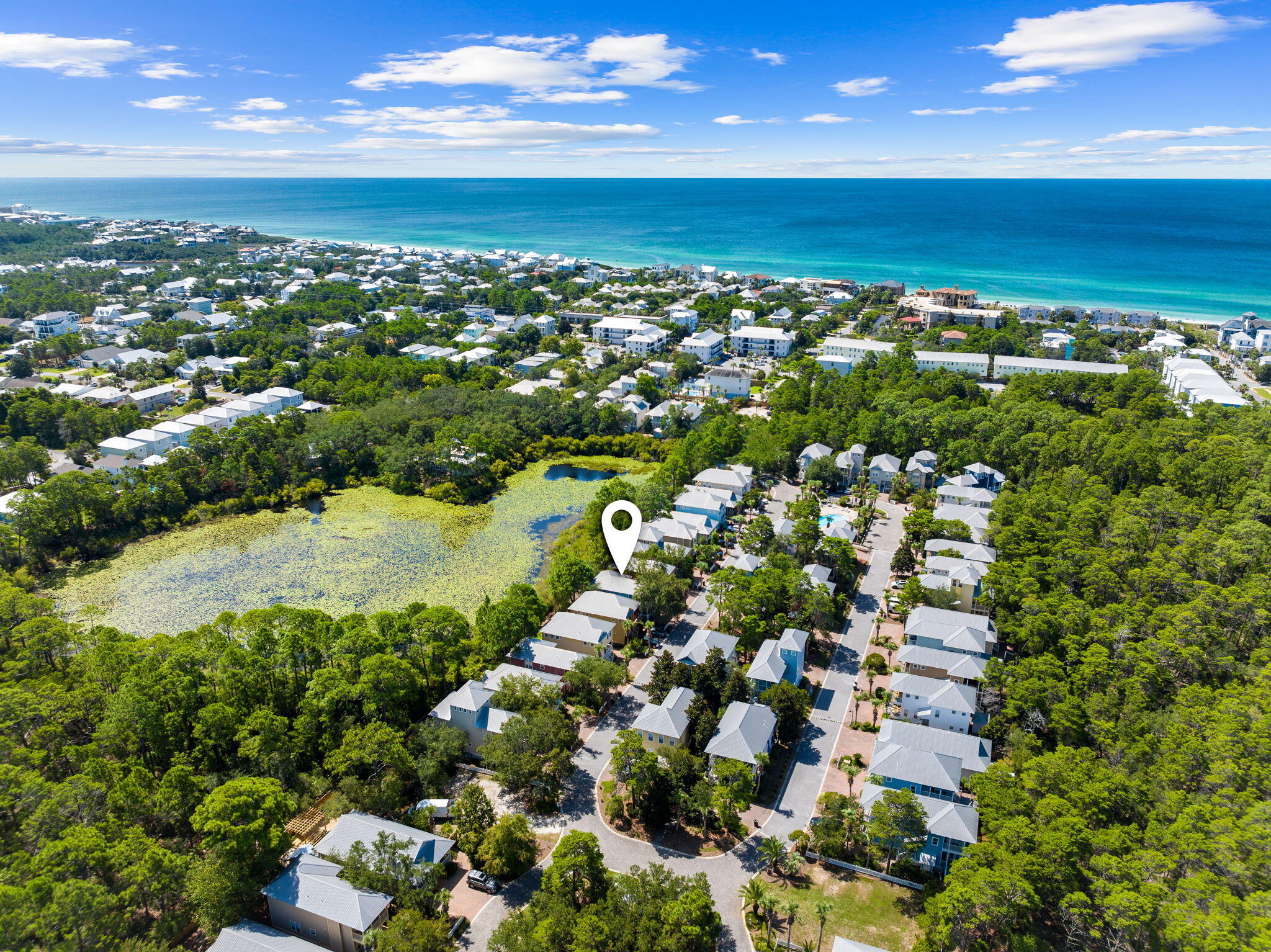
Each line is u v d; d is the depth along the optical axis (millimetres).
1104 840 71812
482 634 112125
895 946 71438
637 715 104500
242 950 64688
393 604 137375
